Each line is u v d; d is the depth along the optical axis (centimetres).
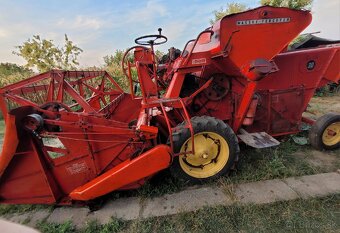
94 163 264
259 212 243
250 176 300
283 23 290
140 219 248
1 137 594
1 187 258
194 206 259
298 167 317
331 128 361
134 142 264
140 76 292
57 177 266
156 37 308
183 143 282
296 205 247
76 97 288
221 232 224
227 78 329
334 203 247
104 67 1188
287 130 385
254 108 320
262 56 294
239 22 278
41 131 239
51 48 1501
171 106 282
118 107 403
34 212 278
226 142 292
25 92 299
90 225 244
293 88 365
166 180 309
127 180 252
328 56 368
